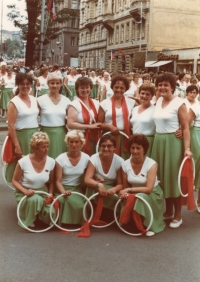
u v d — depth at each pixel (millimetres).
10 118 5867
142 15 44656
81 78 5887
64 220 5336
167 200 5875
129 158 5496
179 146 5426
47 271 4121
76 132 5406
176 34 45312
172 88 5383
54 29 39062
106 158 5438
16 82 5906
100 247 4762
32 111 5965
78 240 4957
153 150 5559
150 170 5250
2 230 5207
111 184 5629
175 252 4688
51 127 6043
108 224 5387
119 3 52469
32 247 4699
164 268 4266
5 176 6168
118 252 4637
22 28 35625
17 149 5871
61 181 5543
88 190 5496
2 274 4023
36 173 5359
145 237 5121
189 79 15203
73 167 5496
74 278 3994
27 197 5285
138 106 5852
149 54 42969
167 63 38219
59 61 81250
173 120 5379
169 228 5484
